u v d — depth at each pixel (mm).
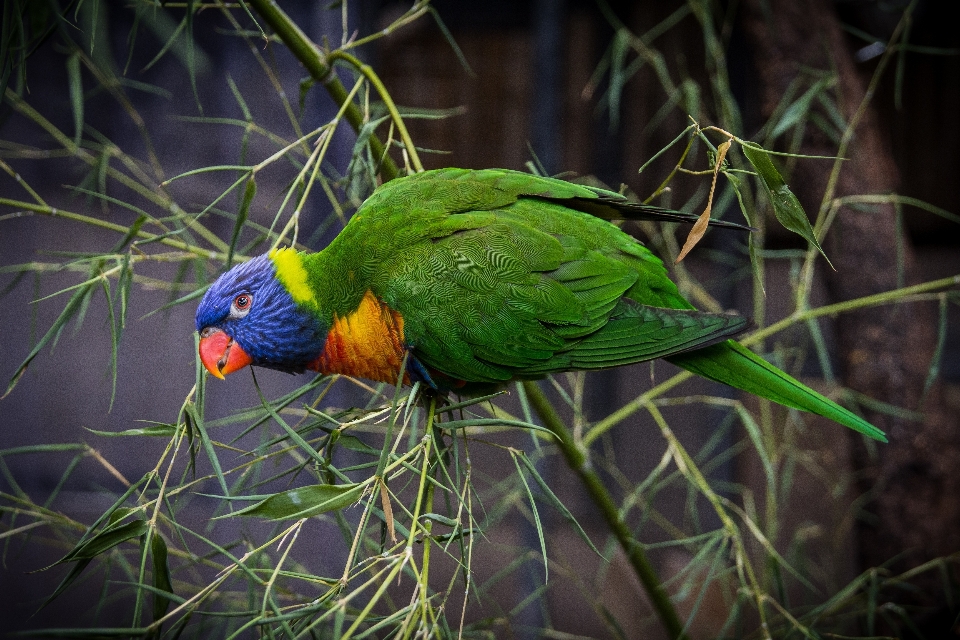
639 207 2373
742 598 2693
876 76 2910
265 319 2441
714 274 4840
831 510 4703
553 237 2367
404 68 5070
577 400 2988
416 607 1578
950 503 3580
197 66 4645
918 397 3596
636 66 3158
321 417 1946
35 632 1509
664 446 5078
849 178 3635
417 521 1699
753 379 2441
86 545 1753
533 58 4957
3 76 2062
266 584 1665
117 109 4801
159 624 1596
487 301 2320
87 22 2133
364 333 2391
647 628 4965
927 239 4988
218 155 4773
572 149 5027
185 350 4957
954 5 4602
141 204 4879
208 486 4699
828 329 4746
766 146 2947
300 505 1693
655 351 2336
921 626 3572
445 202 2400
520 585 4801
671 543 2744
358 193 2459
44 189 4938
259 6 2338
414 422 2229
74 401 4938
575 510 5109
